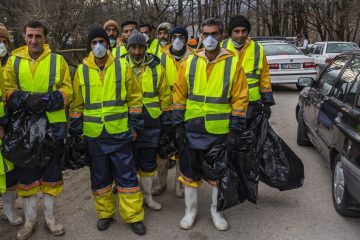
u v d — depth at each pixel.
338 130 4.32
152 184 4.84
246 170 3.91
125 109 3.84
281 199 4.63
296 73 11.52
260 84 4.44
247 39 4.48
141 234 3.87
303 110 6.45
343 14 27.84
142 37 4.15
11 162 3.62
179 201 4.65
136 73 4.24
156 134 4.27
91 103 3.78
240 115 3.68
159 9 17.16
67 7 10.38
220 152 3.73
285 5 31.72
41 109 3.52
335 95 4.95
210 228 3.99
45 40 3.73
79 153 3.88
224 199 3.75
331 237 3.80
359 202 3.62
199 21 20.34
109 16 13.16
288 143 6.88
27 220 3.83
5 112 3.52
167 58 4.79
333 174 4.45
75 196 4.83
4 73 3.62
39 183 3.80
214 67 3.69
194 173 3.90
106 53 3.78
